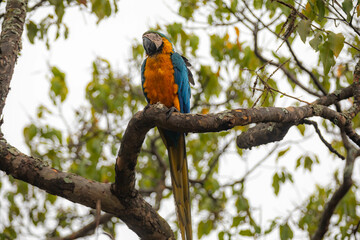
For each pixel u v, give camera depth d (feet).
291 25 22.81
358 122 38.60
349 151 30.86
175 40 37.06
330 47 21.24
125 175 22.09
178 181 27.04
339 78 35.37
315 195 38.75
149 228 24.02
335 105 28.45
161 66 30.91
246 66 38.17
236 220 36.99
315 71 36.37
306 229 35.86
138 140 21.29
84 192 22.26
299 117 22.44
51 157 39.99
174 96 31.22
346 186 30.04
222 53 39.01
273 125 25.82
